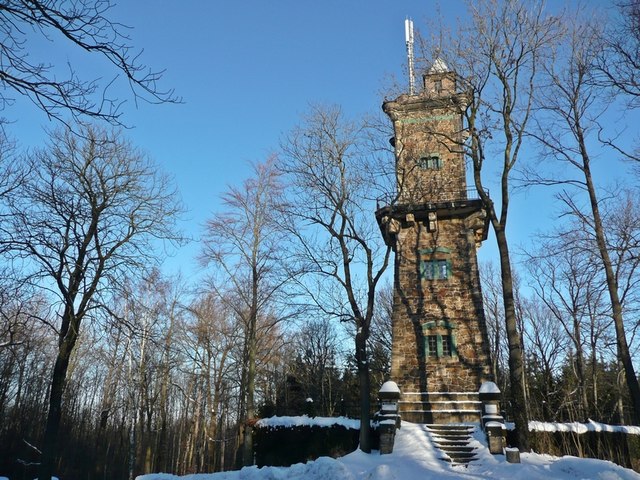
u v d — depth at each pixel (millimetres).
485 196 22672
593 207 22875
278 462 25344
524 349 44031
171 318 33344
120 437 48500
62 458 44250
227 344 34000
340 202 24688
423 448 20391
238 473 17453
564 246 28531
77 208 19422
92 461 48156
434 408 25672
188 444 45812
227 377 33719
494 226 22156
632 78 16250
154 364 34375
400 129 32062
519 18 22156
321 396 49875
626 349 20875
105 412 37438
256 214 31297
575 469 14758
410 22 30547
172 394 50219
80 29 5730
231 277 30438
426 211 29078
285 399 43062
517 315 45375
